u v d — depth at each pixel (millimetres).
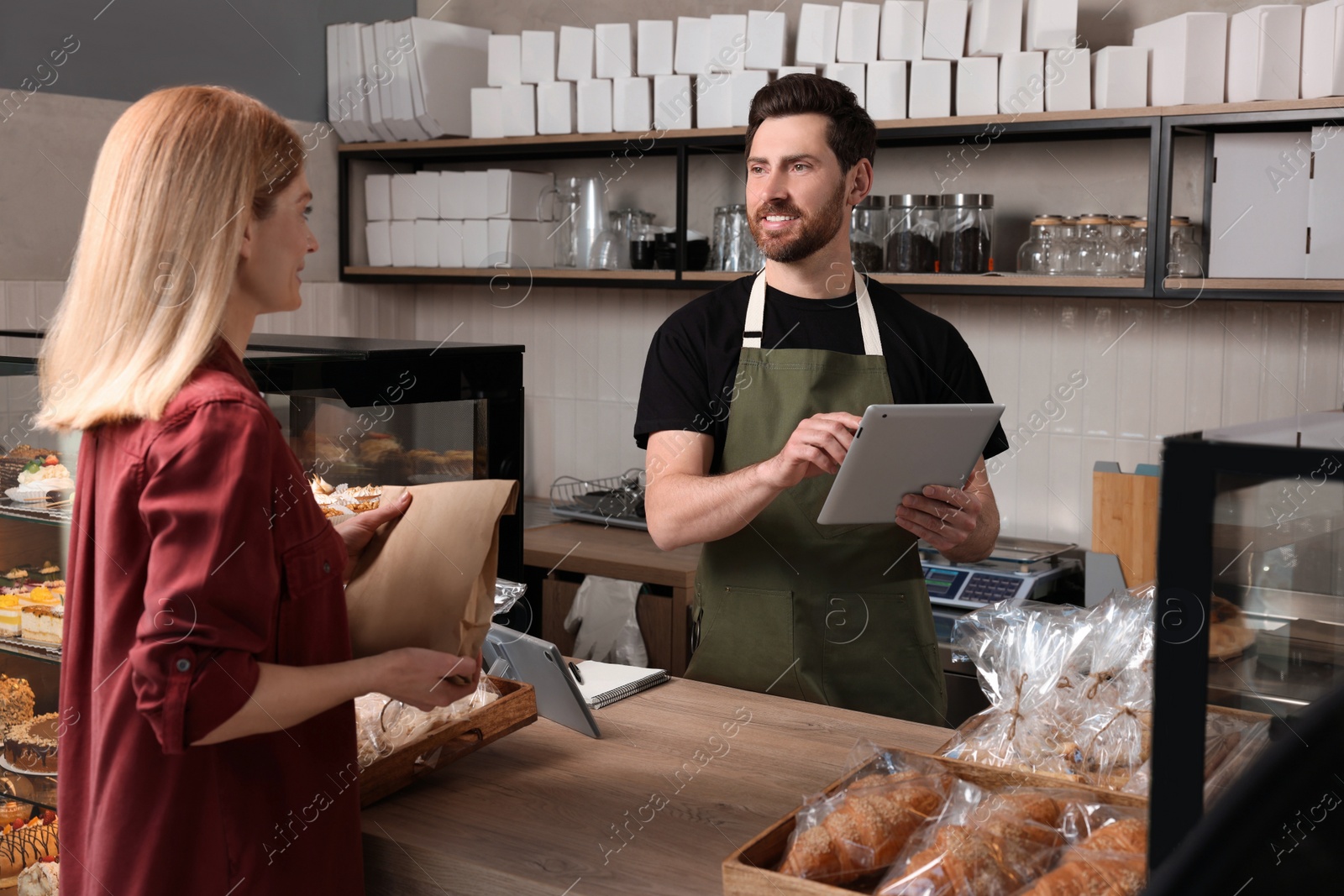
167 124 1020
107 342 1021
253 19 3490
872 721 1510
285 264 1093
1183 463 754
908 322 1932
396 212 3750
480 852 1140
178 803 1028
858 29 2924
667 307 3615
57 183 3025
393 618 1129
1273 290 2459
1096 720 1187
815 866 942
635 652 3029
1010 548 2920
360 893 1141
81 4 3039
